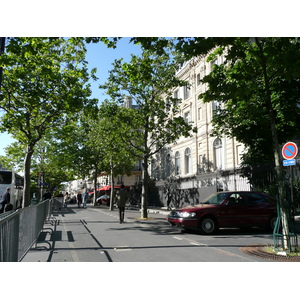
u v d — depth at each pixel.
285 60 7.18
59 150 35.31
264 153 15.51
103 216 20.16
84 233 11.30
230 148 24.08
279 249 7.43
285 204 7.54
